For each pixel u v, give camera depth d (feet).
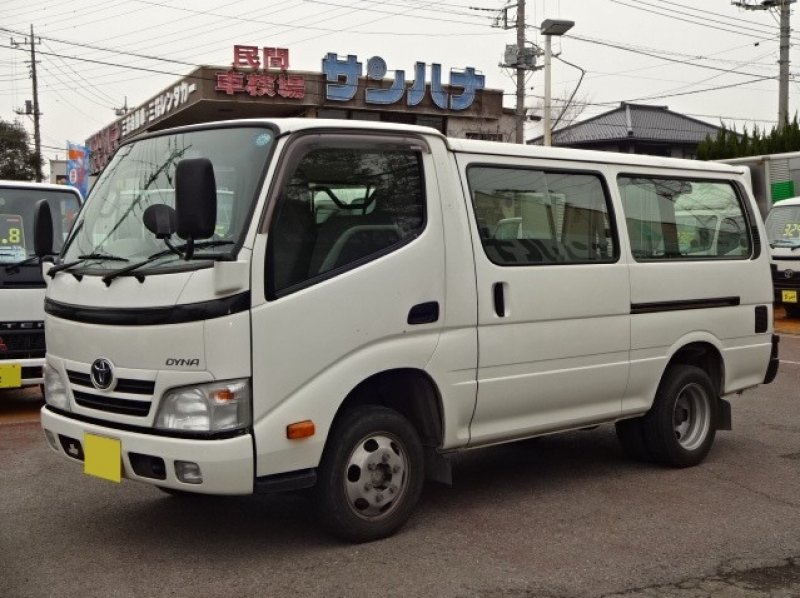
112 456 15.23
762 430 26.91
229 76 89.45
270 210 14.89
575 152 19.95
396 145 16.69
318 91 93.61
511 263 18.19
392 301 16.21
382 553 16.11
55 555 16.08
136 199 16.89
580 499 19.67
